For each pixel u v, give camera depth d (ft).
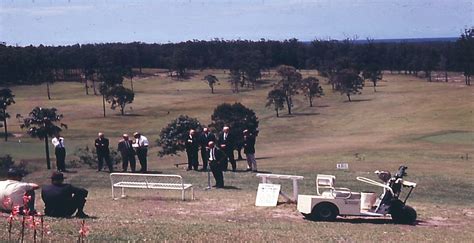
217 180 90.02
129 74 569.23
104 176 106.01
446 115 307.99
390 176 65.00
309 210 63.41
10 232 41.04
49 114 188.03
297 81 411.34
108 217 57.57
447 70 597.11
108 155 113.91
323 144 232.53
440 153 176.14
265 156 190.90
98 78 547.49
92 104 422.82
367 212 63.46
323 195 64.90
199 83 574.97
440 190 100.27
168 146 172.96
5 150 226.58
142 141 108.06
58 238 43.34
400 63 649.61
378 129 281.54
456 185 105.81
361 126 297.94
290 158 173.58
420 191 98.78
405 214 63.67
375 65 536.83
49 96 463.42
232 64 604.49
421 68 608.60
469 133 241.76
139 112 386.11
